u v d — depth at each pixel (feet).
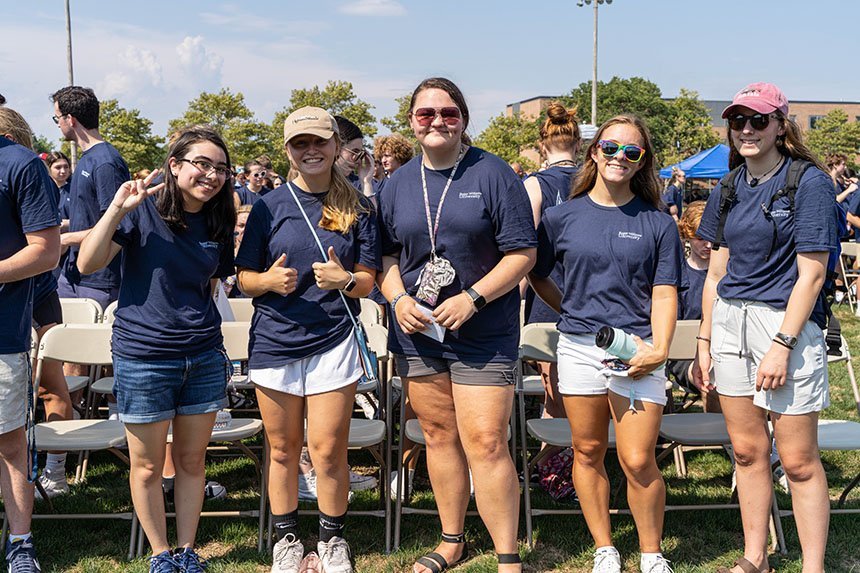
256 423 13.87
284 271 11.00
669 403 17.35
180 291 11.21
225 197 11.49
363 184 19.21
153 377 11.03
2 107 12.39
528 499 13.25
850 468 16.57
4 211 10.96
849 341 28.66
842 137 177.06
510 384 11.31
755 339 10.81
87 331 14.62
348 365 11.36
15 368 11.23
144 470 11.39
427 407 11.69
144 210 11.02
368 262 11.50
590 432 11.57
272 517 12.91
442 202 11.01
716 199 11.59
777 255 10.62
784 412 10.61
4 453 11.59
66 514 13.38
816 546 10.84
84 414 17.54
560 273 13.56
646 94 194.90
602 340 10.73
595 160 11.55
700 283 16.48
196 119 108.58
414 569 12.02
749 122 10.50
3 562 12.26
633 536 13.24
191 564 11.65
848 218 29.71
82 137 16.62
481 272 11.20
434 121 10.80
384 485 14.32
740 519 13.89
